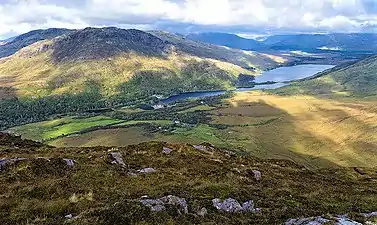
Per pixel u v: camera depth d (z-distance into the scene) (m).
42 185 35.00
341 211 35.25
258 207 33.34
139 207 26.48
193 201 31.16
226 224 27.28
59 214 28.08
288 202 36.53
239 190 37.16
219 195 34.59
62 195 33.16
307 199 40.03
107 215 25.12
